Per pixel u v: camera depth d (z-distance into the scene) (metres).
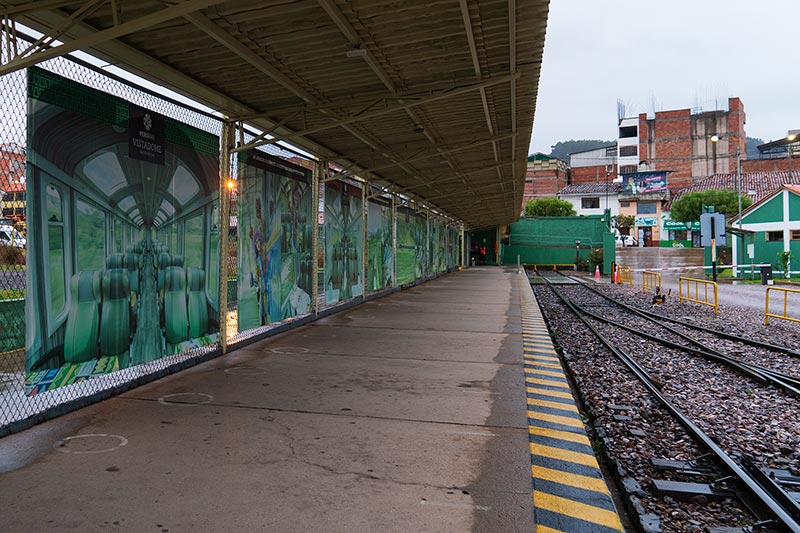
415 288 20.16
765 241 32.06
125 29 3.89
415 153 12.22
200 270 6.84
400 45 6.08
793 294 20.91
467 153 12.99
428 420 4.54
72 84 4.78
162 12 3.82
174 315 6.30
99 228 5.12
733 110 76.12
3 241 4.24
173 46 5.77
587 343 10.59
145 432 4.17
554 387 5.75
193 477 3.34
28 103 4.32
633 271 38.53
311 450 3.82
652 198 69.19
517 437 4.14
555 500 3.11
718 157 76.75
